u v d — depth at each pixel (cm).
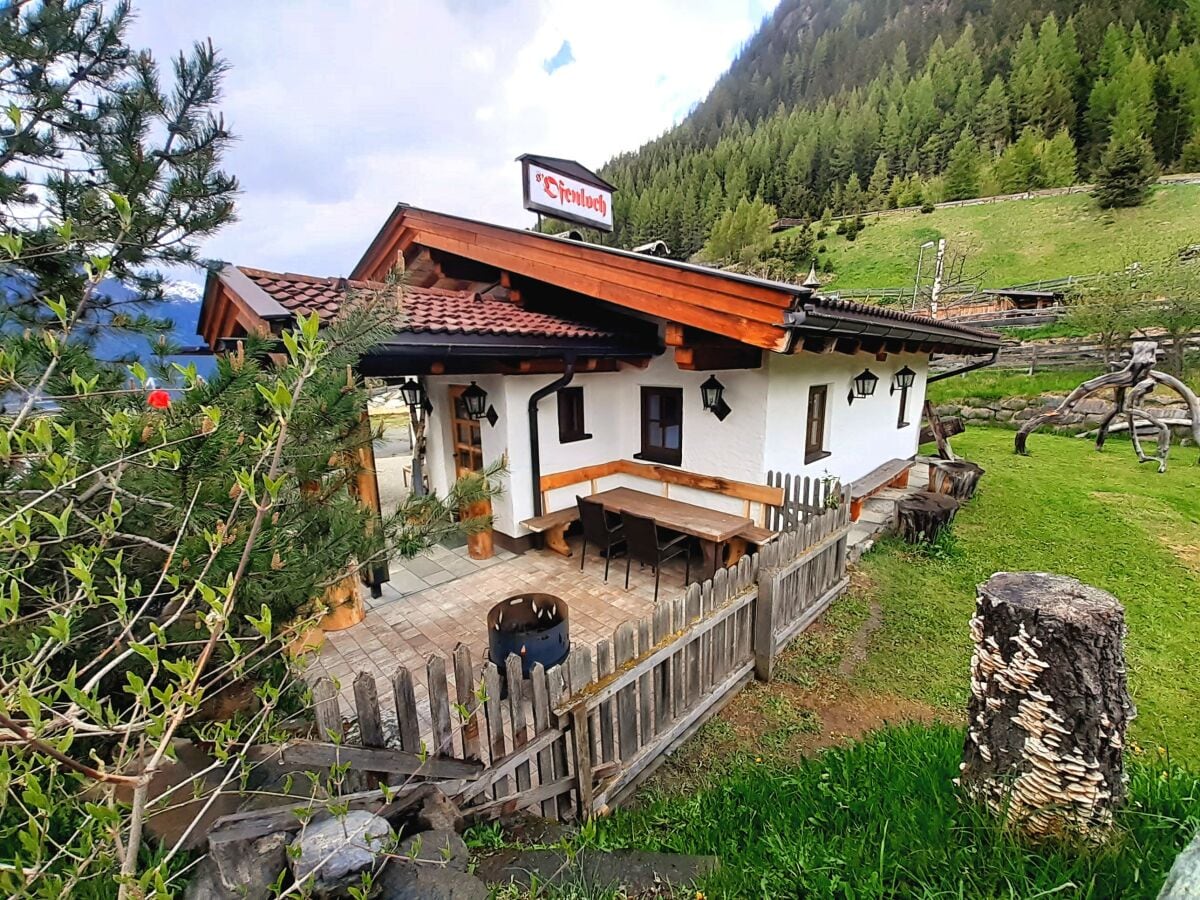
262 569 178
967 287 2605
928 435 1202
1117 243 2655
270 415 190
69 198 332
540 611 389
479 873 201
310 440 218
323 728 196
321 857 144
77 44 329
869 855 176
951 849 168
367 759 199
